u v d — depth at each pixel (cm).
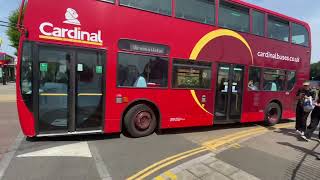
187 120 898
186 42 877
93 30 724
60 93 699
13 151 636
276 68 1150
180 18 863
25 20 658
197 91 913
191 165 580
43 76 680
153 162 597
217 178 513
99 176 509
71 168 543
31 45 662
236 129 1031
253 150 717
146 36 801
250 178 521
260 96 1102
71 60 703
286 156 679
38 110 679
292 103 1235
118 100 766
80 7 709
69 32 697
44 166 548
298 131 943
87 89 727
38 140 732
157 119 856
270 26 1112
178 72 868
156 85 828
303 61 1270
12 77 4369
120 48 761
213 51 941
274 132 996
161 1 829
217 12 945
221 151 696
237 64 1010
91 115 736
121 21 761
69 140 745
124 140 777
